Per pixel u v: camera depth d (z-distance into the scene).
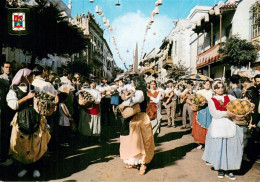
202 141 6.12
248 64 13.31
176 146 6.65
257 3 11.25
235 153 4.15
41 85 4.66
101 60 45.69
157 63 46.16
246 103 4.18
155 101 6.27
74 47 14.88
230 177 4.23
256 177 4.32
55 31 12.92
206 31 22.34
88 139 6.98
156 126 6.31
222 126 4.22
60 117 6.26
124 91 4.56
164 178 4.25
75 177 4.24
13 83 4.05
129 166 4.80
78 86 8.21
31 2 14.47
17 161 4.28
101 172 4.53
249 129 5.95
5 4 10.02
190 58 27.97
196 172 4.57
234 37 13.27
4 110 4.58
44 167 4.75
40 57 13.91
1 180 3.97
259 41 13.20
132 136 4.55
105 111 9.90
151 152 4.59
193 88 12.33
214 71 21.61
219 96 4.48
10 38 11.37
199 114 6.12
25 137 4.00
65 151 6.01
